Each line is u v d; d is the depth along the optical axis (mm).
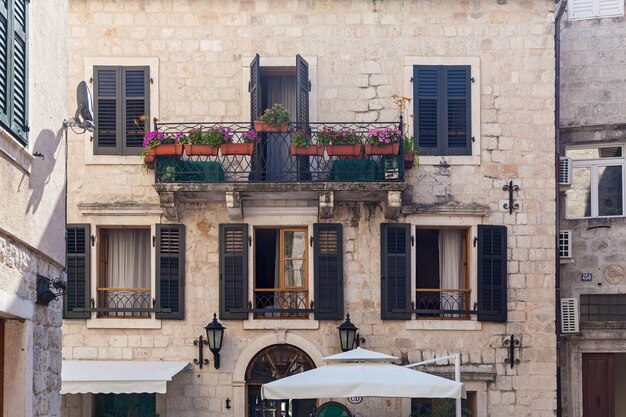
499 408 18578
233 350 18609
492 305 18625
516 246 18844
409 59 19031
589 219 20297
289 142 18891
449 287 19062
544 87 19047
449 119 18953
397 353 18609
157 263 18609
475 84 18984
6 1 9195
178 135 18141
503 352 18641
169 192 18016
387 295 18609
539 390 18609
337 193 18234
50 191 11156
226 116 18969
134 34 18984
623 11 20500
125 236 19047
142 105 18906
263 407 18734
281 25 19078
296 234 18969
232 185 17922
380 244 18750
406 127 18859
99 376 17109
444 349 18625
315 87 18984
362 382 15164
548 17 19156
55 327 11523
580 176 20625
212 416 18516
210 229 18812
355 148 18047
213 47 19047
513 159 18922
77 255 18562
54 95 11367
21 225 9898
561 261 20078
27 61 9984
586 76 20547
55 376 11508
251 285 18672
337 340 18609
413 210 18672
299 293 18828
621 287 20094
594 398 20078
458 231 19156
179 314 18562
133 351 18578
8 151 9336
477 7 19141
